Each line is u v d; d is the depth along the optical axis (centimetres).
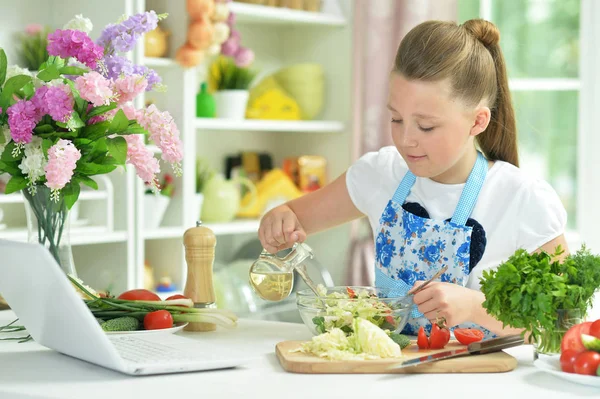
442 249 163
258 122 340
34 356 138
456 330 143
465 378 121
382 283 172
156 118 155
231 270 340
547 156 366
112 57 157
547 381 119
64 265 153
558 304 124
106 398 110
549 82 364
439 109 150
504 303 125
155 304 155
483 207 164
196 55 311
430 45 152
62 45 151
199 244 163
